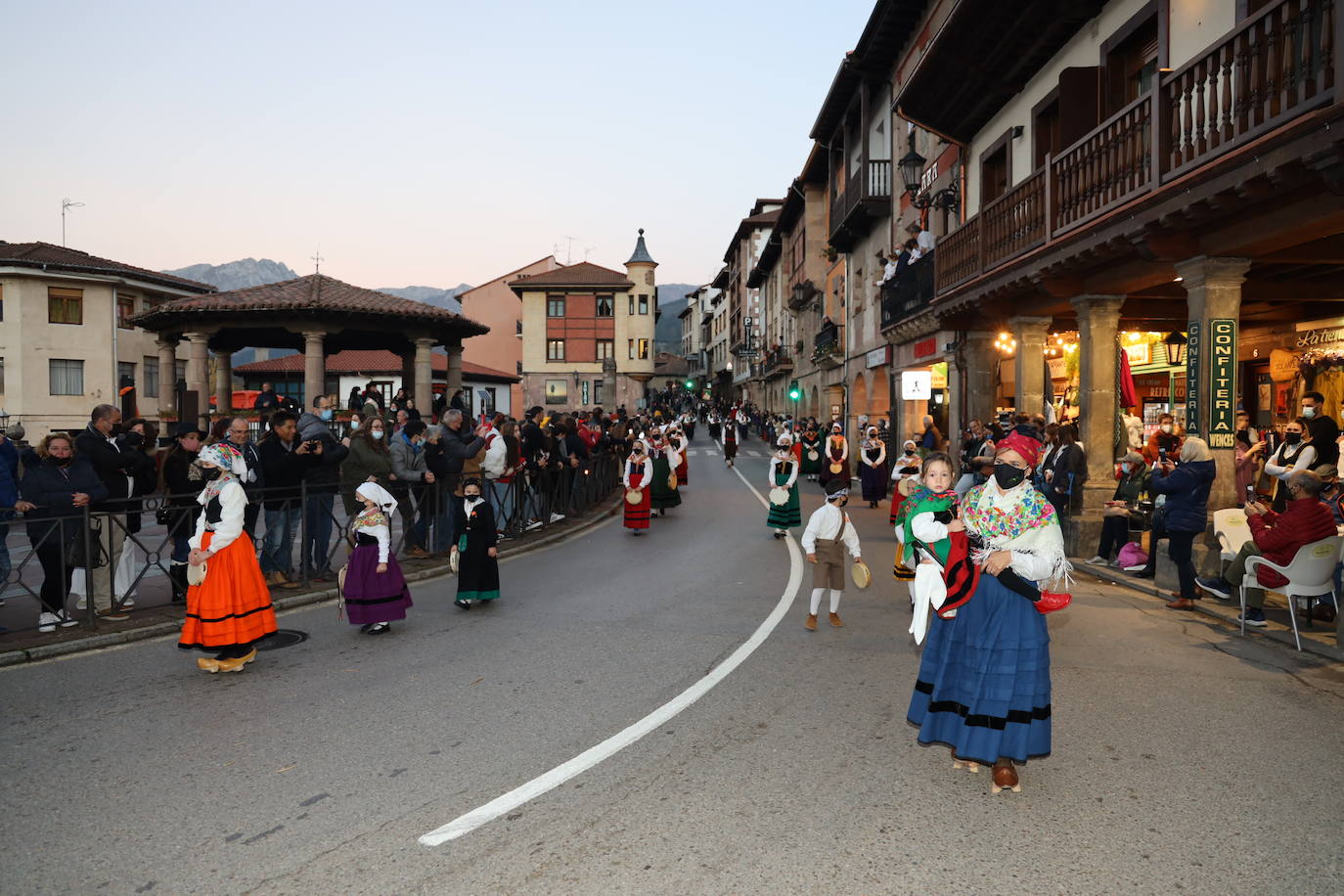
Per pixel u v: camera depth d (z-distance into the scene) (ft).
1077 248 33.63
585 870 11.39
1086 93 38.52
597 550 43.14
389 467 35.91
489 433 44.29
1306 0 22.84
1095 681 20.07
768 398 201.67
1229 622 25.85
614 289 198.70
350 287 92.22
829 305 114.73
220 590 20.84
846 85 89.76
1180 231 28.91
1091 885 10.98
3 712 18.13
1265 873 11.30
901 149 78.23
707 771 14.76
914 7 69.36
